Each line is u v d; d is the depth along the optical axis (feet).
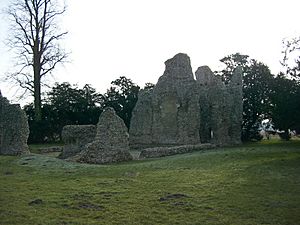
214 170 75.31
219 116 147.95
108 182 64.49
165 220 41.93
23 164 88.58
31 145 174.40
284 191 55.67
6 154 111.65
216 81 156.04
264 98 188.85
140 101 162.50
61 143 188.65
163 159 100.68
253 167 76.33
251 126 193.77
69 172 77.05
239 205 47.98
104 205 48.11
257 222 41.34
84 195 53.83
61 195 53.78
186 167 81.46
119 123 105.60
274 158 90.53
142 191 56.80
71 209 46.06
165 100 155.63
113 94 219.82
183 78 152.05
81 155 98.63
